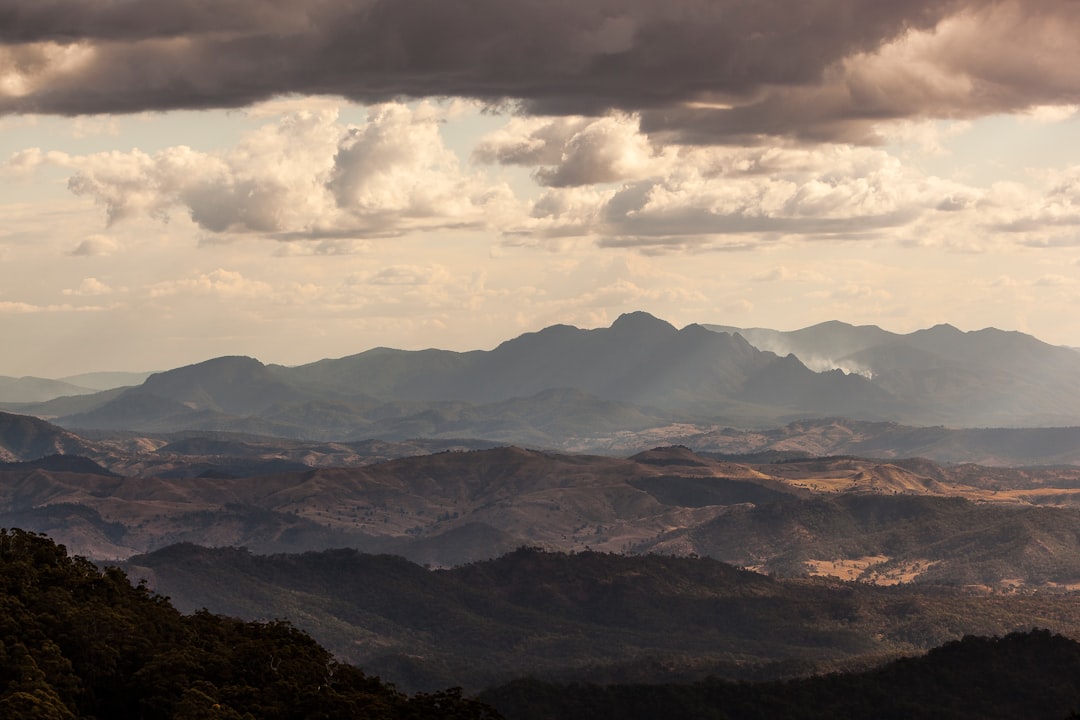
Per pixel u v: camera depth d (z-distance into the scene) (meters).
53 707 146.62
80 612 171.75
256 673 173.75
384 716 164.38
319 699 165.12
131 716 165.25
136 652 171.75
